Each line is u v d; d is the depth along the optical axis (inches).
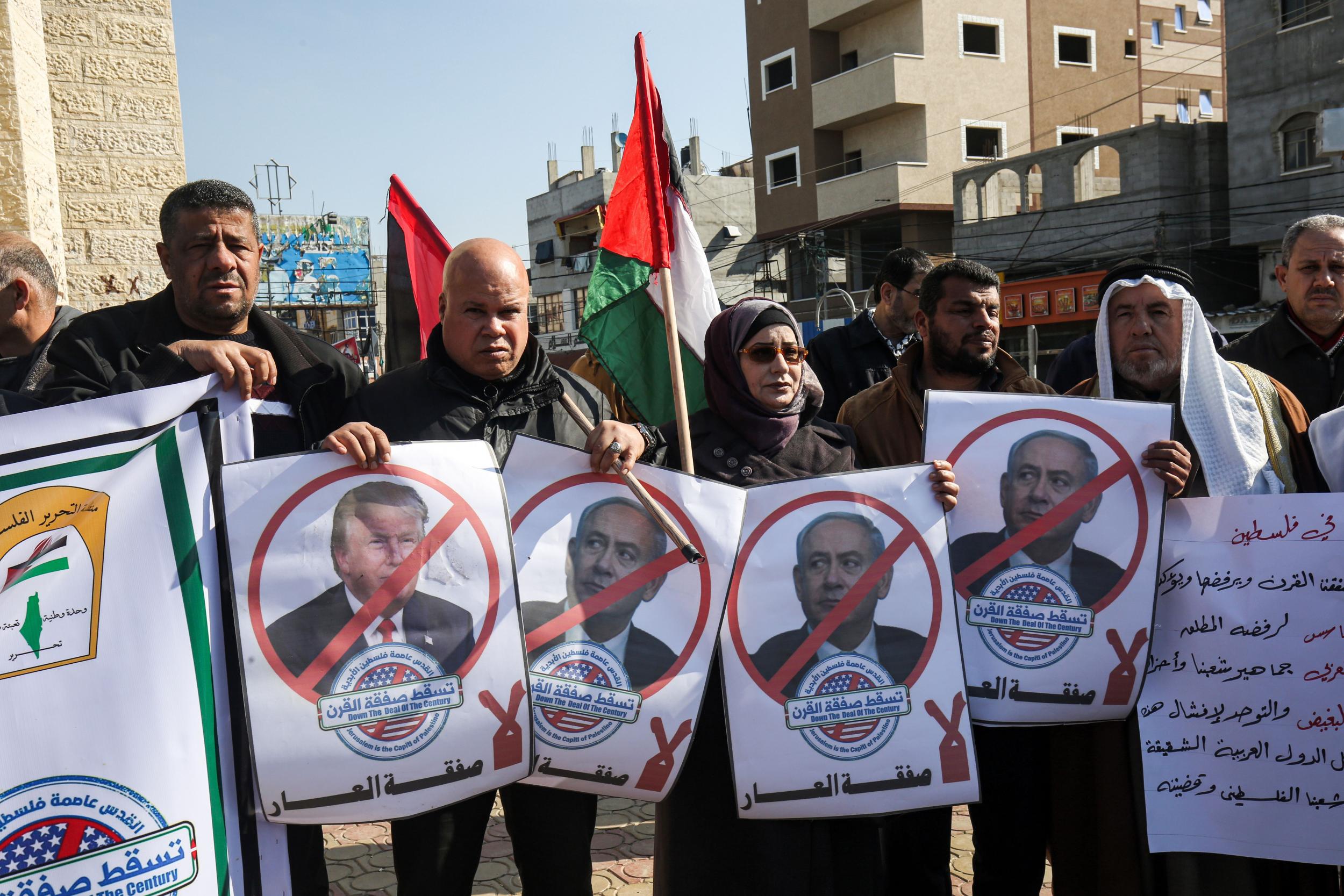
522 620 86.5
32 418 79.7
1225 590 99.2
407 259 175.5
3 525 77.1
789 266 1294.3
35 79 227.8
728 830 94.4
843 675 91.8
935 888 106.7
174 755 77.0
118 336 100.3
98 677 76.4
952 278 122.3
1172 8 1358.3
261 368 85.7
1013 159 1007.0
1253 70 864.9
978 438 100.3
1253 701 97.3
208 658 79.6
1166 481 99.3
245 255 100.3
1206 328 106.1
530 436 92.9
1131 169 902.4
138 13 286.2
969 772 91.6
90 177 281.6
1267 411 106.6
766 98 1301.7
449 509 86.0
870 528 94.3
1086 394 119.4
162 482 81.0
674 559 92.5
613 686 89.7
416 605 83.9
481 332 94.3
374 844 148.4
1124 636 97.6
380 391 99.5
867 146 1230.9
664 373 148.6
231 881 78.1
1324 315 140.3
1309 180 830.5
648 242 140.9
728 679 91.5
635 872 137.1
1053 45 1246.9
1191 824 97.7
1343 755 94.6
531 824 93.3
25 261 128.6
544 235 1868.8
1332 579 96.7
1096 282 899.4
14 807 73.2
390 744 81.7
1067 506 99.4
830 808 90.2
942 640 93.4
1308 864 96.8
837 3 1198.9
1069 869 106.0
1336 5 807.1
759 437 102.3
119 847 74.7
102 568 78.2
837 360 169.6
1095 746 103.2
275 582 81.3
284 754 79.0
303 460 83.4
